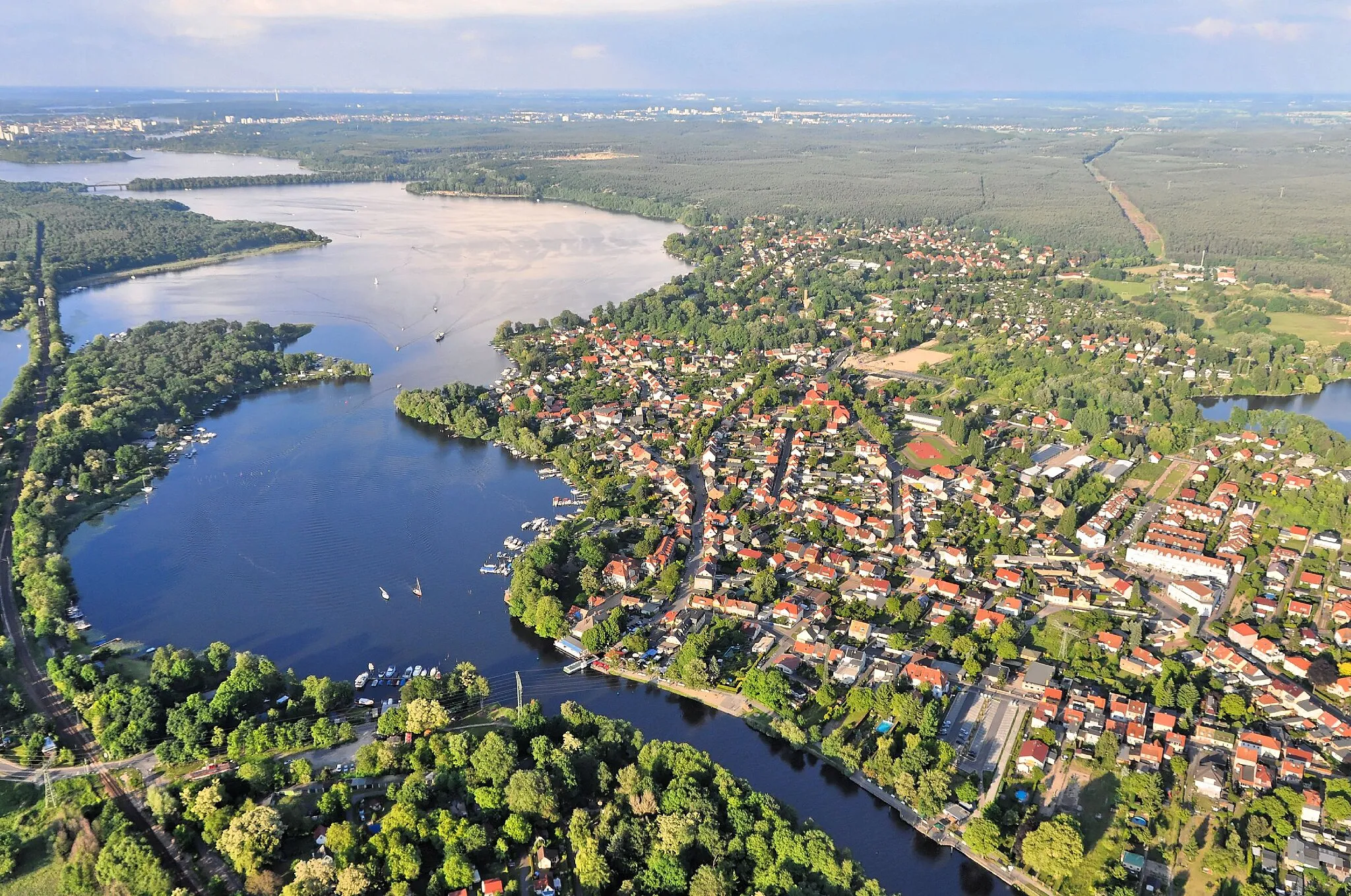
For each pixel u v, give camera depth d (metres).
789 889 198.00
